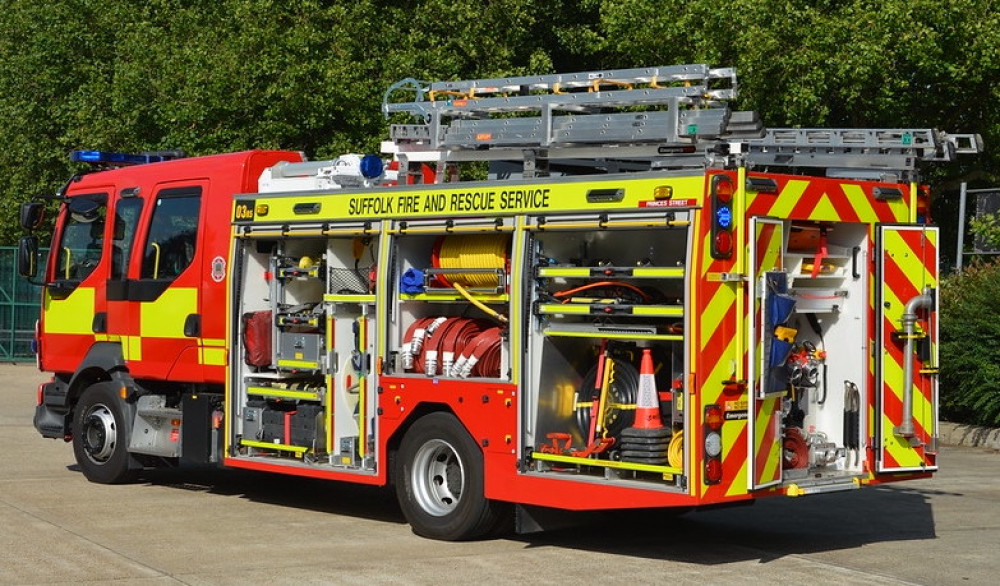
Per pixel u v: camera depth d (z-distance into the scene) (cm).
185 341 1163
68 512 1073
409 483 977
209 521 1041
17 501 1127
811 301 925
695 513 1114
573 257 919
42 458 1410
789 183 873
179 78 2366
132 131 2552
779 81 2077
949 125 2400
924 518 1087
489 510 941
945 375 1647
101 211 1268
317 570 848
